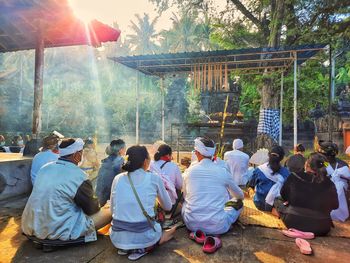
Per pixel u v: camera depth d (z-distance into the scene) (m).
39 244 2.85
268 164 4.30
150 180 2.77
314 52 7.82
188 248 2.92
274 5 10.85
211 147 3.23
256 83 11.66
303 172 3.40
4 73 26.34
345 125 14.38
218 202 3.14
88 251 2.83
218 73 8.41
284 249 2.93
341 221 3.88
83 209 2.90
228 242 3.09
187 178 3.25
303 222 3.28
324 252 2.87
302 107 12.86
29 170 5.25
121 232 2.67
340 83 23.53
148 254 2.78
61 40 6.27
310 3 10.33
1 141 10.92
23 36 6.30
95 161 5.44
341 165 4.07
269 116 9.77
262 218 3.88
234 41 12.30
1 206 4.45
